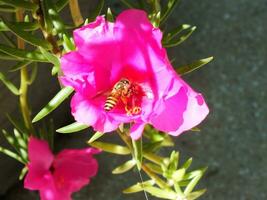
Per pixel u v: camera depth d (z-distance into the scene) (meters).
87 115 0.12
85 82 0.12
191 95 0.11
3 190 0.27
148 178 0.28
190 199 0.16
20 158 0.17
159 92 0.12
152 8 0.16
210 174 0.29
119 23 0.12
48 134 0.16
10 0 0.14
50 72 0.23
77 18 0.16
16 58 0.15
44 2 0.14
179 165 0.29
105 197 0.28
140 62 0.12
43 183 0.14
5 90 0.21
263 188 0.29
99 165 0.29
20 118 0.23
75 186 0.15
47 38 0.14
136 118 0.12
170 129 0.12
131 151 0.15
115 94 0.12
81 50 0.12
